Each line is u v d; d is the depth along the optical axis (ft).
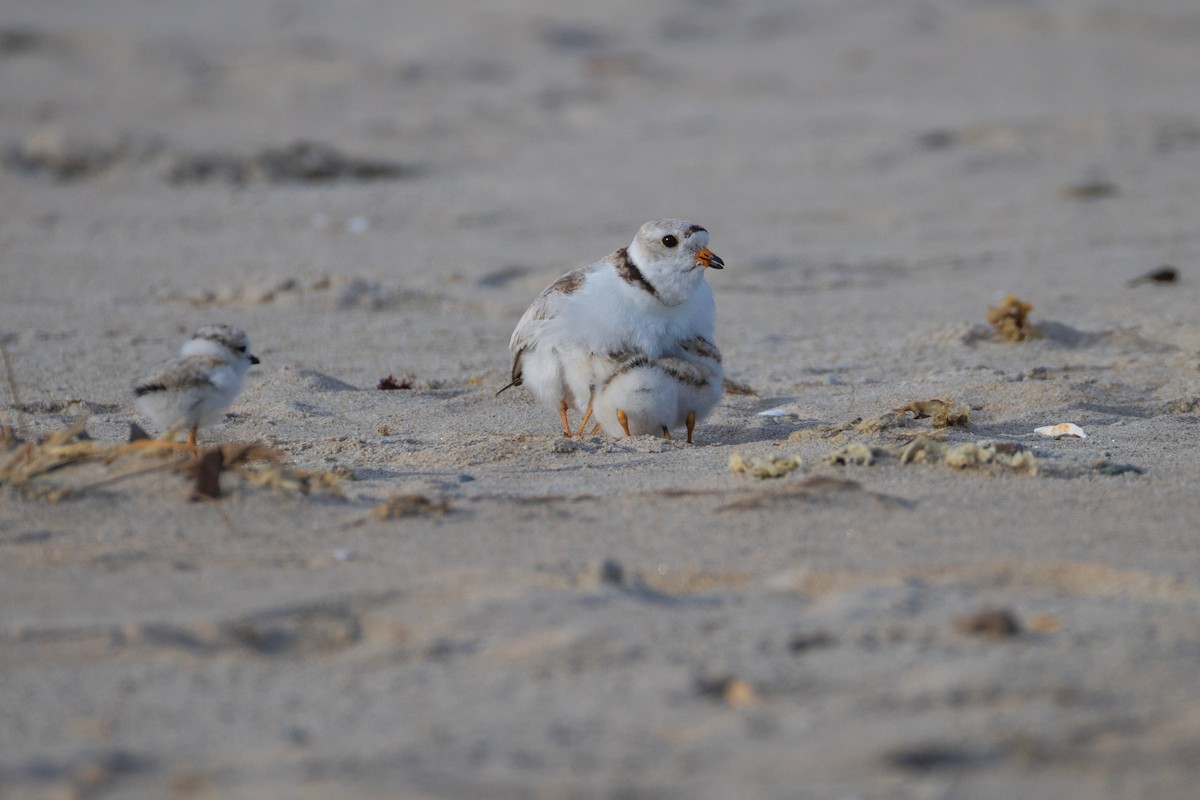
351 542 50.78
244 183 188.03
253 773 33.09
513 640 40.86
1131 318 113.29
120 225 161.58
